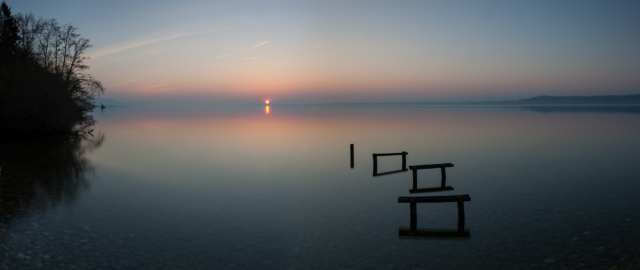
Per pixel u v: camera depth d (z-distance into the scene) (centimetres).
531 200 1485
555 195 1566
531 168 2277
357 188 1750
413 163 2547
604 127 5634
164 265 847
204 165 2362
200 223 1171
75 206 1291
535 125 6250
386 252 968
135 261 857
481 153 2998
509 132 4950
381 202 1482
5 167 1980
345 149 3294
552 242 1022
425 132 5069
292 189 1705
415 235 1092
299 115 12912
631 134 4466
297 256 934
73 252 880
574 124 6397
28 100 3200
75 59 4156
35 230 995
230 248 973
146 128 5756
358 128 5928
